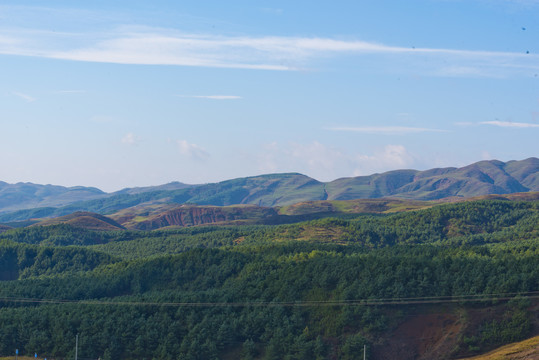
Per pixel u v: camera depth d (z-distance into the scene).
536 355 127.69
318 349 143.50
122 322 158.50
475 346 140.25
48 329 161.88
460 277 156.50
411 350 142.38
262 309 159.75
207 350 147.50
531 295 147.88
